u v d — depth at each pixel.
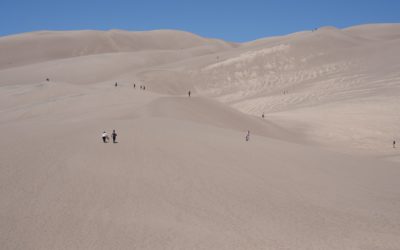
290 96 106.38
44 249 12.68
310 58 137.50
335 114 80.44
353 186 24.16
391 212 19.00
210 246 13.48
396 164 35.94
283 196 20.25
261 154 30.70
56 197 17.23
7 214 15.21
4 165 21.83
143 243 13.38
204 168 24.00
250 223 15.91
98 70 138.38
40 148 26.20
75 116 52.12
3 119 59.53
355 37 165.50
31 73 134.62
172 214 16.22
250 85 126.19
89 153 25.19
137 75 127.75
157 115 46.62
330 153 38.00
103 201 17.08
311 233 15.35
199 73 134.75
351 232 15.80
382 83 101.38
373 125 72.69
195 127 39.75
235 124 55.12
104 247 12.95
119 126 36.34
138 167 22.83
